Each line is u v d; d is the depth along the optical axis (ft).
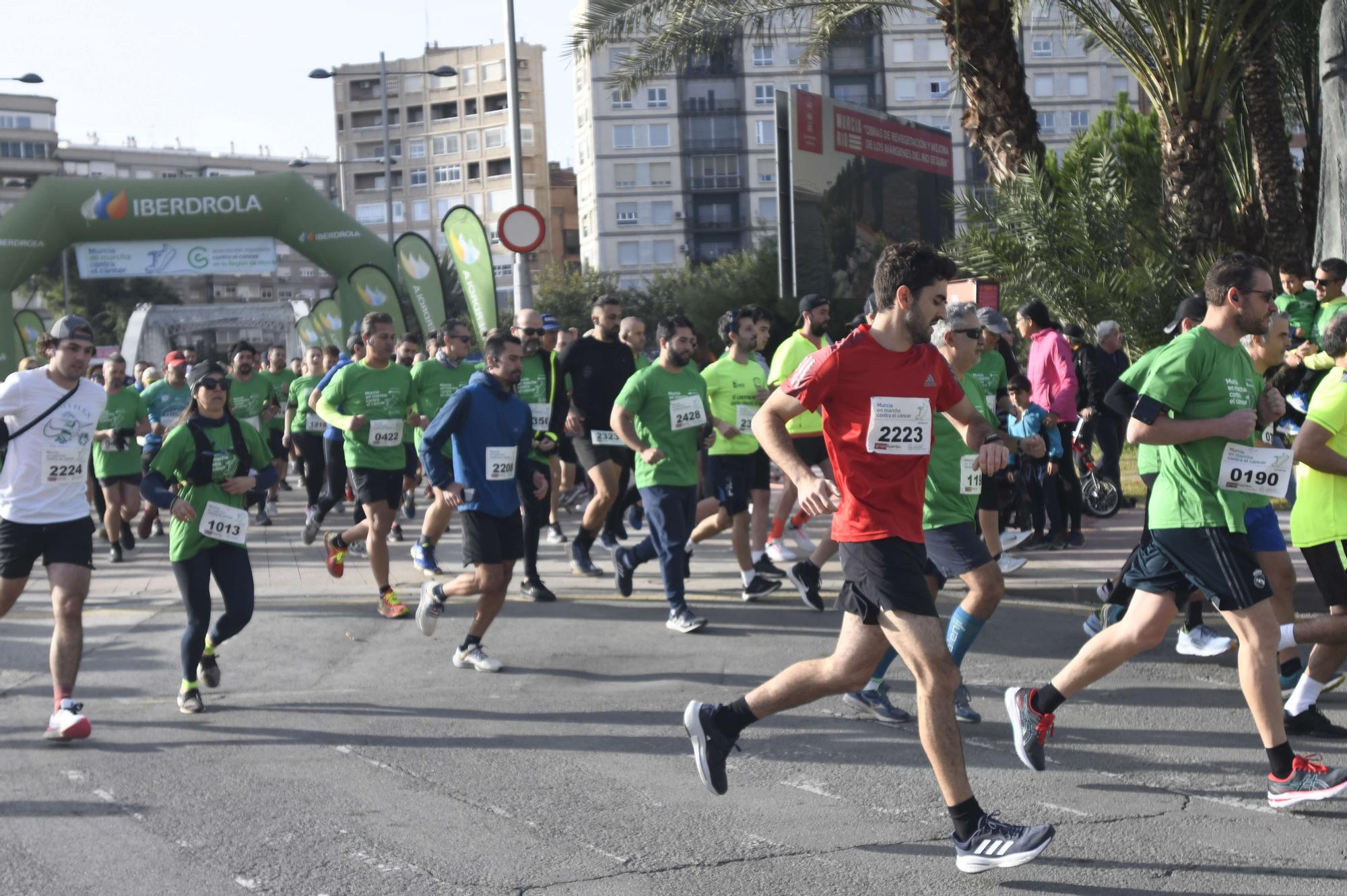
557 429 36.86
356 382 31.73
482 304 57.36
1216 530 17.20
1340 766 18.40
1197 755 19.44
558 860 15.35
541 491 25.94
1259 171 73.10
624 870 15.03
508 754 20.04
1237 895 14.08
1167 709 22.06
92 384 22.16
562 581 36.17
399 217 401.49
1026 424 36.55
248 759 19.95
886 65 287.69
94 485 49.85
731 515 32.40
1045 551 38.06
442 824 16.72
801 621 30.04
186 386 45.73
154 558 44.45
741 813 17.07
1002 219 59.93
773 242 158.92
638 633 28.91
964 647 21.22
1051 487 38.11
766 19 62.28
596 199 305.32
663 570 29.22
